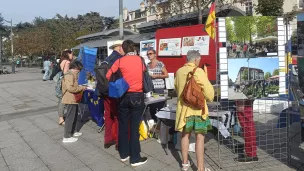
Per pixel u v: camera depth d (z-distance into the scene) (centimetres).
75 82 562
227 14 1139
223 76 387
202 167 388
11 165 469
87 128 661
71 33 4606
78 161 472
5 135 642
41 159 488
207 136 540
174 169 421
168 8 1202
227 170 400
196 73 372
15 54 4947
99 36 2136
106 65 455
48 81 1914
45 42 4584
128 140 457
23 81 1992
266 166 409
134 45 446
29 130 673
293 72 409
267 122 567
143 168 430
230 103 436
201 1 1118
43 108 958
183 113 385
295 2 2331
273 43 400
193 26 831
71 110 566
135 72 427
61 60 666
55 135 620
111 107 498
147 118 573
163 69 615
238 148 463
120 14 1020
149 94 549
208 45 775
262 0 1895
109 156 487
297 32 395
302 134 456
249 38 390
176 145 498
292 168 399
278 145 477
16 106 1024
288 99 412
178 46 872
